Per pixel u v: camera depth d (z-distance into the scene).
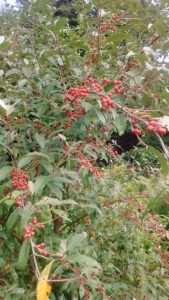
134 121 1.87
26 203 1.81
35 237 2.29
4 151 2.27
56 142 2.29
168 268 3.64
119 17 2.57
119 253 3.25
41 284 1.36
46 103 2.31
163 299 3.25
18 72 2.51
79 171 2.35
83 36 2.77
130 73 2.13
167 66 2.19
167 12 2.81
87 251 2.38
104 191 2.80
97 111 2.02
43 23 2.84
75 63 2.66
